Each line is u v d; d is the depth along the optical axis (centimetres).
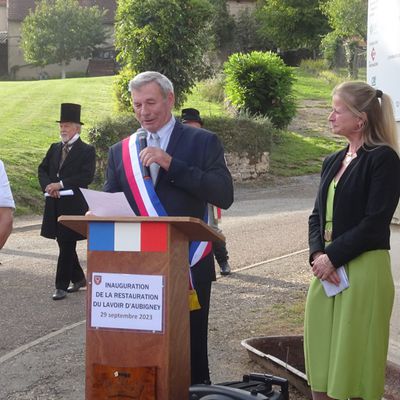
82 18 5378
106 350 319
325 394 368
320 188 380
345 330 355
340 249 355
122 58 2108
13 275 892
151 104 371
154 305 312
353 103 363
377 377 359
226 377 496
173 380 319
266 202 1602
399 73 480
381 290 357
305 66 3850
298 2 4362
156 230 310
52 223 762
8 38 5741
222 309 679
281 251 978
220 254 822
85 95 2845
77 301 755
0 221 400
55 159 780
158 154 357
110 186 385
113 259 317
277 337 535
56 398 479
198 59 2128
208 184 362
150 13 2009
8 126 2156
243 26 4366
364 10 3503
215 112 2403
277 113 2223
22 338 626
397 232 500
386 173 351
